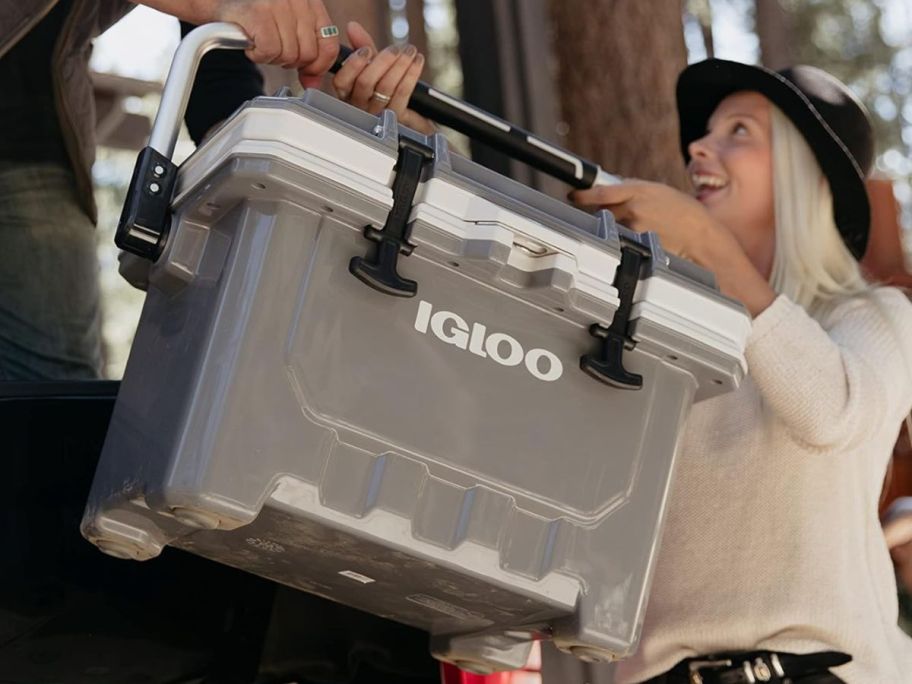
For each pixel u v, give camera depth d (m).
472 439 1.20
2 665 1.46
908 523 2.05
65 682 1.50
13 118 1.82
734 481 1.75
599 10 3.80
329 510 1.14
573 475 1.25
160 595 1.52
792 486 1.72
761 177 2.03
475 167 1.24
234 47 1.43
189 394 1.12
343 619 1.62
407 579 1.27
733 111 2.07
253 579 1.58
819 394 1.61
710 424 1.79
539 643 1.66
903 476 2.14
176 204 1.21
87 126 1.90
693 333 1.30
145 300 1.31
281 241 1.14
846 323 1.81
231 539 1.26
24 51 1.81
